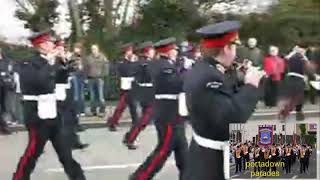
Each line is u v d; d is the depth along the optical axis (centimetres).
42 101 614
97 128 1213
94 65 1301
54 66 646
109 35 1934
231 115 349
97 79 1304
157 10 1980
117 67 1172
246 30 1731
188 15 1962
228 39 360
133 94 1014
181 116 609
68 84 847
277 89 1132
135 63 999
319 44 1603
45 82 611
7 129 1166
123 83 1084
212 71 356
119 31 1998
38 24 2058
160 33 1958
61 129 640
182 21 1970
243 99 351
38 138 621
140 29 1981
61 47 811
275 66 1127
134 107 1038
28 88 614
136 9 2039
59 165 838
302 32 1686
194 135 375
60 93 825
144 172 619
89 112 1303
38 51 620
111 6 2044
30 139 623
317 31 1667
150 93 938
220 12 1945
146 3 2006
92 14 2080
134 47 1140
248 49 1119
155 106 626
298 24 1709
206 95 354
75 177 646
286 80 1134
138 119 998
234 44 363
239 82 370
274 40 1703
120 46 1775
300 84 1138
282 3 1766
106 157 897
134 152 934
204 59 366
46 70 614
